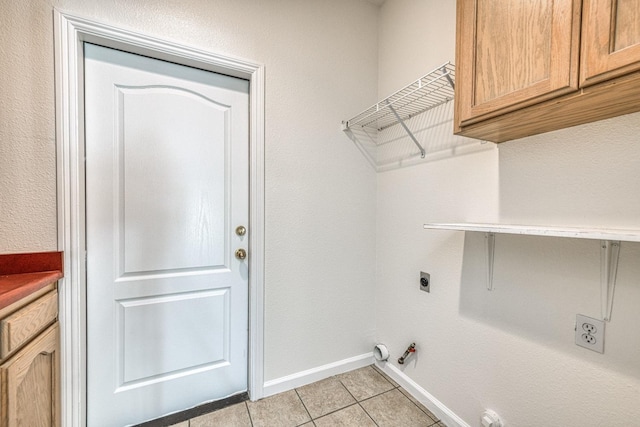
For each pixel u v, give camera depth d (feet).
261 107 4.91
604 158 2.86
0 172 3.45
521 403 3.57
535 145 3.43
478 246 4.09
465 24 3.24
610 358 2.82
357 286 6.03
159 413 4.64
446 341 4.59
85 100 4.03
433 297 4.83
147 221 4.48
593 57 2.18
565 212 3.15
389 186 5.81
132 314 4.43
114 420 4.34
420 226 5.08
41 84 3.58
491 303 3.92
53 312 3.54
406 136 5.38
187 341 4.83
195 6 4.42
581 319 3.02
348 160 5.84
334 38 5.60
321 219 5.58
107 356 4.28
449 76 3.76
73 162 3.74
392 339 5.75
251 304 5.01
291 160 5.24
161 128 4.52
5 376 2.52
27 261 3.53
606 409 2.85
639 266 2.64
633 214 2.65
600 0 2.14
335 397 5.12
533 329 3.45
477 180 4.09
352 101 5.84
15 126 3.49
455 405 4.43
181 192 4.69
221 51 4.60
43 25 3.57
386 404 4.96
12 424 2.62
